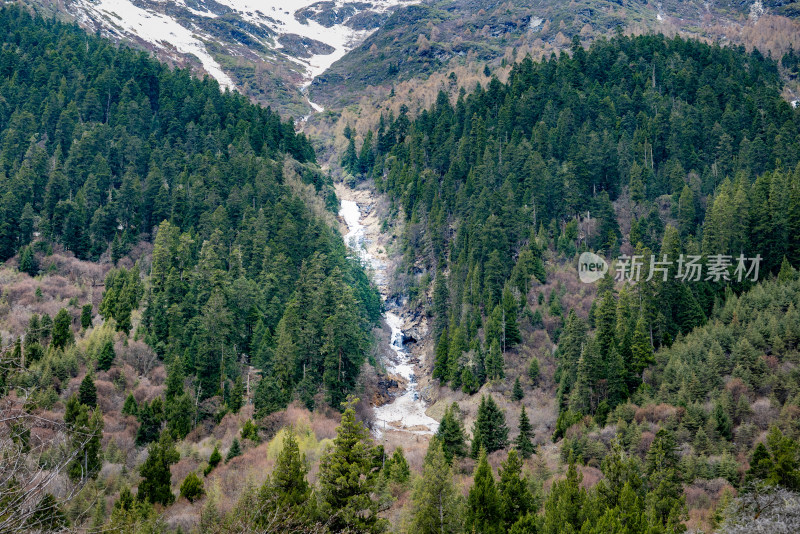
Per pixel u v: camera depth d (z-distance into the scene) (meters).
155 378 98.19
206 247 124.56
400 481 73.12
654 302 109.12
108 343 97.81
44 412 73.94
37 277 123.38
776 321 98.56
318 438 90.19
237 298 113.00
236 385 96.31
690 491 72.69
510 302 116.88
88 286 122.50
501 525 61.34
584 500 63.41
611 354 98.25
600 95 175.50
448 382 117.81
